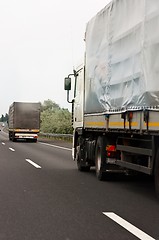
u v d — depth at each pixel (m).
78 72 14.23
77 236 5.25
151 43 7.49
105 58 10.42
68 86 15.06
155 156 7.66
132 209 6.94
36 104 38.41
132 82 8.45
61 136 43.69
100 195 8.38
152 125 7.37
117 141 10.30
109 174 10.76
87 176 11.81
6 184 9.78
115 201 7.70
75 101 14.54
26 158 17.94
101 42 10.85
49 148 26.77
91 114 11.78
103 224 5.89
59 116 68.56
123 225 5.82
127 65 8.81
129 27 8.74
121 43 9.24
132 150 8.90
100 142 10.93
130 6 8.73
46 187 9.39
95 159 11.51
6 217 6.32
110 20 10.10
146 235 5.30
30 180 10.59
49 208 6.99
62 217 6.32
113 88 9.73
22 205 7.23
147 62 7.66
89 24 12.27
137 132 8.17
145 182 10.64
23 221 6.07
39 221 6.07
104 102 10.44
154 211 6.79
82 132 13.05
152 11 7.52
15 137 38.00
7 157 18.38
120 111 9.15
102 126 10.59
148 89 7.57
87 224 5.89
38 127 38.38
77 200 7.75
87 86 12.38
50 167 14.17
